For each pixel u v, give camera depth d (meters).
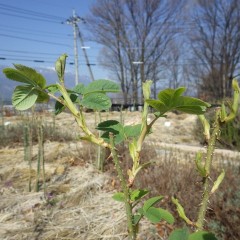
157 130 10.06
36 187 3.73
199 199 2.87
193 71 33.25
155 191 3.04
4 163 4.74
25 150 4.88
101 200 3.40
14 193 3.68
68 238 2.71
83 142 5.47
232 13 30.34
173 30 34.06
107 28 33.84
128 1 33.22
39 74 0.63
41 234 2.75
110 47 34.59
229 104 0.63
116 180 3.86
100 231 2.80
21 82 0.64
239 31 30.33
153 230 2.71
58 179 4.11
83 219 2.99
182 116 13.84
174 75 35.53
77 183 3.93
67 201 3.40
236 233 2.50
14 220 3.02
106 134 0.74
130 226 0.69
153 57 35.12
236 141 6.73
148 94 0.69
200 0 30.66
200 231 0.66
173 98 0.58
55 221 2.98
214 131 0.66
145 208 0.73
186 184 3.20
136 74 35.09
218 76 30.98
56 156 4.96
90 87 0.72
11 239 2.67
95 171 4.27
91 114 11.65
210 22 31.25
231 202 2.81
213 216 2.78
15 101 0.65
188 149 6.20
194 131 8.91
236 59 30.52
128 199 0.69
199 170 0.67
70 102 0.67
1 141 5.93
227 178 3.23
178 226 2.75
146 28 34.28
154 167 3.79
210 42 31.47
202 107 0.60
